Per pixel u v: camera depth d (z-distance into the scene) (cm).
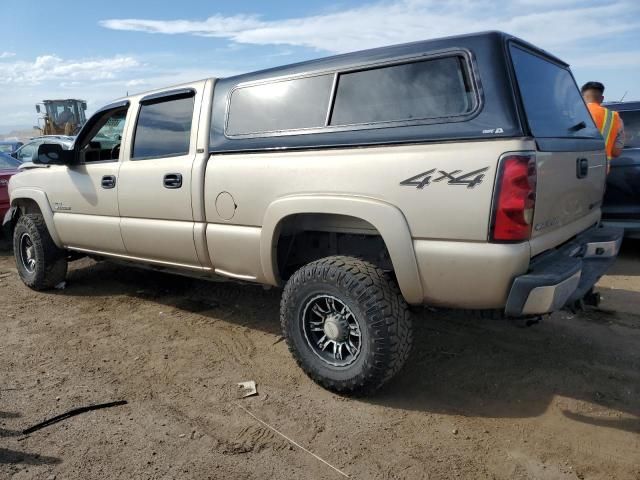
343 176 294
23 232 531
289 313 321
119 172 427
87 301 503
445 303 279
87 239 472
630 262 604
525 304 254
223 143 358
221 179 352
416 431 278
